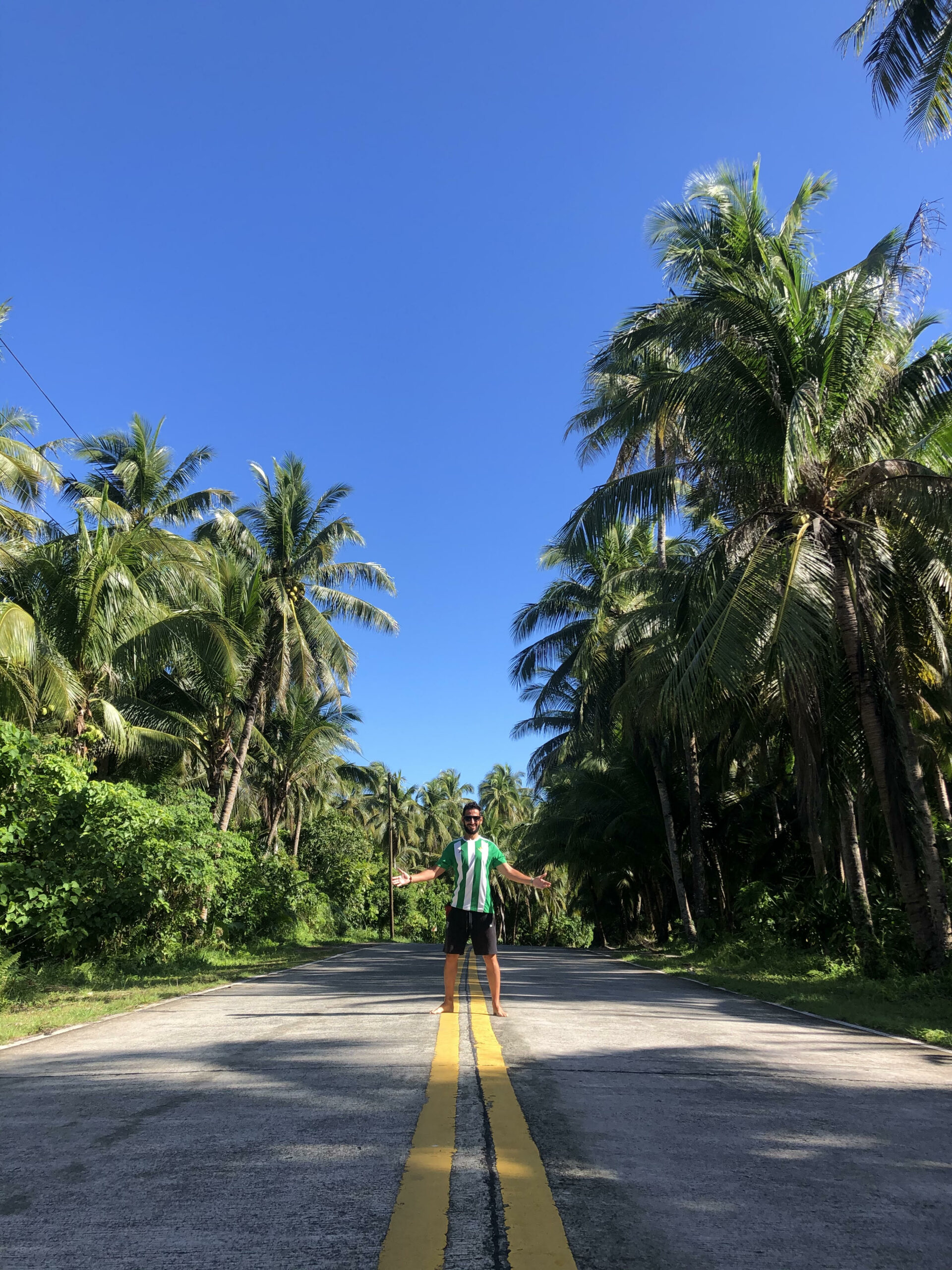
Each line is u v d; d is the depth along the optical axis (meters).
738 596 11.84
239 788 28.27
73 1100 3.81
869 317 12.62
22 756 11.04
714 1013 7.79
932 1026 6.92
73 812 11.70
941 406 12.62
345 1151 2.98
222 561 22.11
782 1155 3.04
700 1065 4.79
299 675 24.55
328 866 44.66
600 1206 2.49
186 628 17.78
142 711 21.66
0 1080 4.35
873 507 12.67
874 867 20.70
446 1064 4.57
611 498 16.50
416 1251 2.16
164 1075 4.38
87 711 15.53
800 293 13.60
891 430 12.87
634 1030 6.21
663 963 16.36
